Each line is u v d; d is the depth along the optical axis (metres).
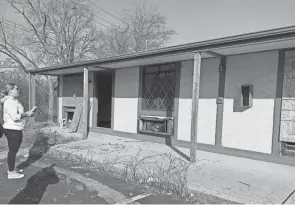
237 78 5.64
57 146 6.49
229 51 5.29
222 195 3.27
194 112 4.98
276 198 3.18
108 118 12.30
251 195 3.27
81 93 10.23
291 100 4.84
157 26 24.22
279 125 5.00
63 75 11.34
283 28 3.76
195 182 3.77
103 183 3.93
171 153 5.76
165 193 3.54
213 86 6.07
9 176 4.04
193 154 4.98
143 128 7.76
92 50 21.05
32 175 4.27
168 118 6.93
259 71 5.29
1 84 13.57
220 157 5.45
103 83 11.96
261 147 5.25
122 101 8.46
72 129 9.33
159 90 7.36
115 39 23.64
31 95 10.57
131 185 3.86
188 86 6.56
